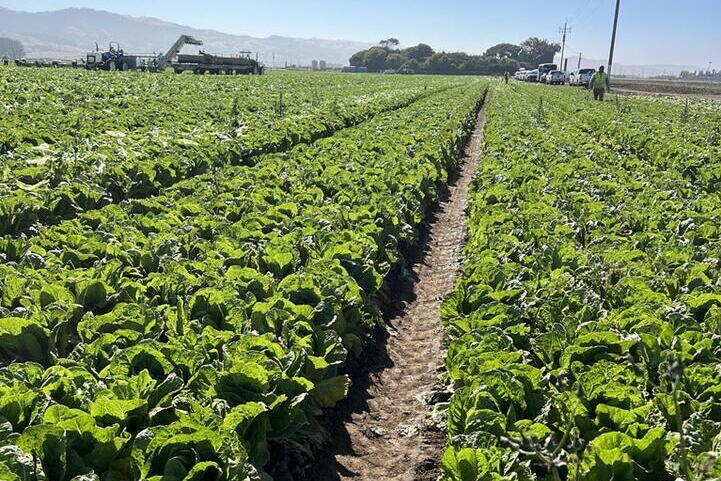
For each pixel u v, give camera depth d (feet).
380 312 29.07
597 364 17.94
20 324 19.11
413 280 36.73
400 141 63.46
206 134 58.70
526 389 17.57
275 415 17.54
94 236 27.61
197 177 41.93
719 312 21.11
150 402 16.30
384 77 298.35
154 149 49.16
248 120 72.49
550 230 32.58
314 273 25.12
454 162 68.64
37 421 14.67
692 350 19.16
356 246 28.89
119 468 14.53
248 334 19.56
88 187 36.70
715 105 143.43
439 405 21.70
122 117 66.23
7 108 65.51
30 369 16.66
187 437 13.76
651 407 16.51
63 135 52.26
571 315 21.58
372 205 35.99
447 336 28.22
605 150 62.44
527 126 83.25
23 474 12.67
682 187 45.01
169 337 18.78
